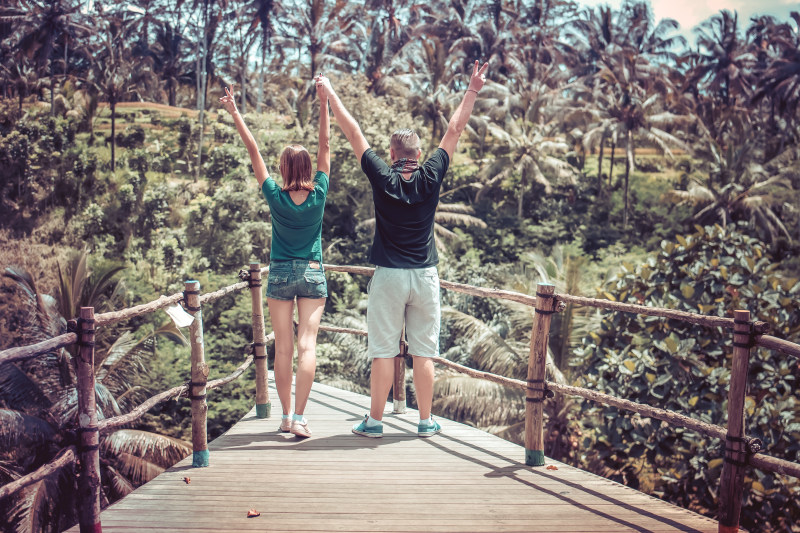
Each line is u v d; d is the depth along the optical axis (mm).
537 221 44156
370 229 31266
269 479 3264
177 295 3271
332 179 32094
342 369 18312
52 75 59906
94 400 2561
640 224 45156
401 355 4590
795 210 39844
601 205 46375
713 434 2699
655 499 3090
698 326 7438
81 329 2494
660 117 47719
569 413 11797
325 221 32844
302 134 32531
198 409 3426
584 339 8242
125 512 2826
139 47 69000
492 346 12914
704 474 6922
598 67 60000
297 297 3852
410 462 3561
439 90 48531
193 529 2654
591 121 50281
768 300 7484
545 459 3625
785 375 7059
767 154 52312
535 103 50469
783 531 7121
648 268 8117
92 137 48031
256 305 4422
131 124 51750
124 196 35156
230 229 28984
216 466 3453
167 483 3195
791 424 6910
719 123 62562
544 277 13148
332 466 3473
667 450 7039
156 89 72188
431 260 3639
